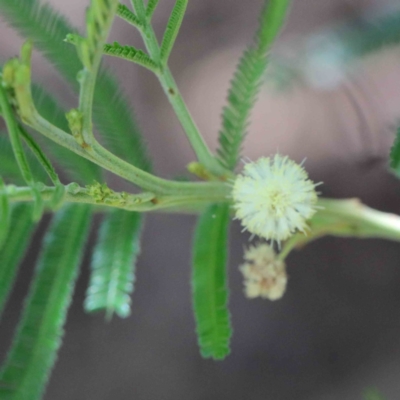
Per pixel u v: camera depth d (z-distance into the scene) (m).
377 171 0.21
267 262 0.13
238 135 0.13
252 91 0.13
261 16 0.13
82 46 0.11
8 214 0.11
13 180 0.13
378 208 0.21
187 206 0.13
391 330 0.21
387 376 0.21
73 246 0.13
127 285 0.13
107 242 0.13
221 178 0.13
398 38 0.16
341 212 0.13
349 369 0.21
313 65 0.17
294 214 0.12
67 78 0.13
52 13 0.13
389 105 0.21
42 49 0.13
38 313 0.13
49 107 0.13
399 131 0.13
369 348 0.21
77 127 0.11
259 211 0.12
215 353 0.13
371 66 0.20
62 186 0.11
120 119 0.13
